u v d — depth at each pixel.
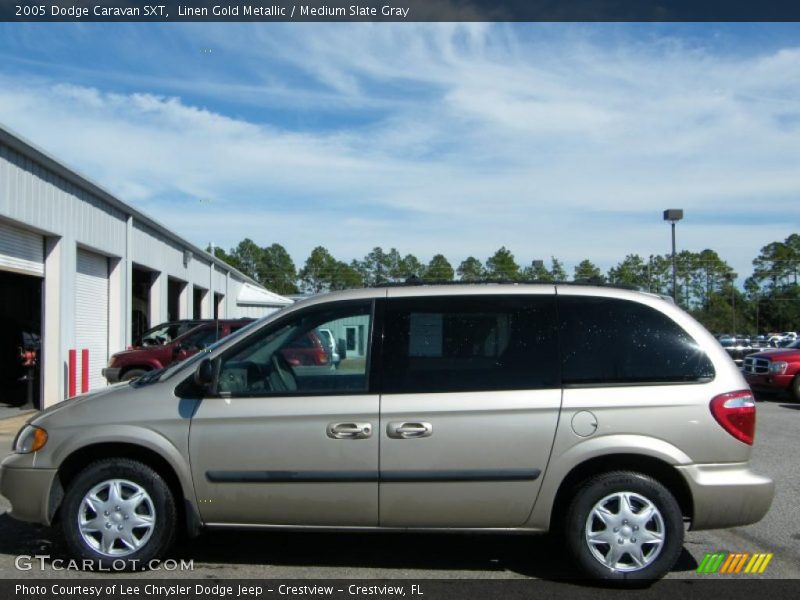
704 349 4.82
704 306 63.72
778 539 5.78
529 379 4.73
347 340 4.91
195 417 4.77
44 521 4.88
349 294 5.05
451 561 5.21
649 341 4.83
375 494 4.67
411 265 67.94
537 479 4.63
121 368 14.16
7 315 16.34
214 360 4.88
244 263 74.19
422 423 4.65
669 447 4.62
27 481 4.87
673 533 4.61
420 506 4.67
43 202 13.48
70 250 14.80
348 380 4.80
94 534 4.86
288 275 73.94
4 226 12.63
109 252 17.06
